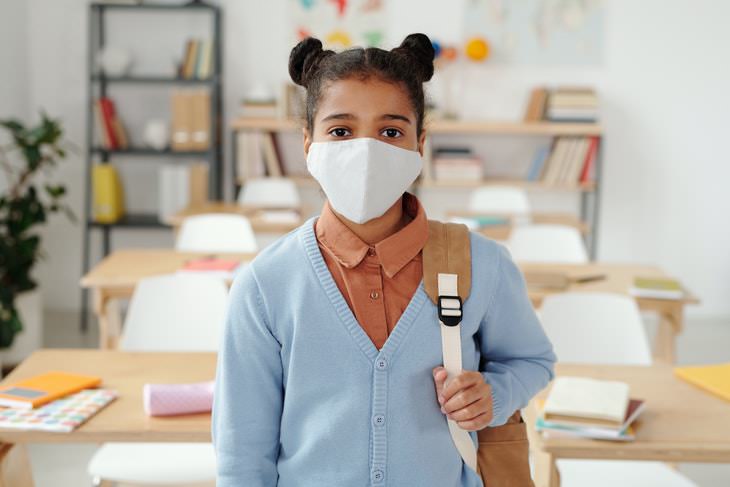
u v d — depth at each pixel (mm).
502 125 5855
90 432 1985
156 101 6109
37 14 5984
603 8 6059
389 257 1348
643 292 3533
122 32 6043
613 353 2932
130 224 5781
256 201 5727
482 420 1350
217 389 1399
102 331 3713
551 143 6207
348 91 1303
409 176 1318
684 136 6176
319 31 6070
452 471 1375
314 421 1331
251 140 5984
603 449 1976
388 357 1320
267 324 1354
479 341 1471
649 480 2439
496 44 6086
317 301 1332
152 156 6156
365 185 1282
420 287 1359
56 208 5129
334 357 1323
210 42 5820
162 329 3014
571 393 2111
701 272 6309
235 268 3752
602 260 6301
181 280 3045
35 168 5023
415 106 1340
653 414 2166
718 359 5242
